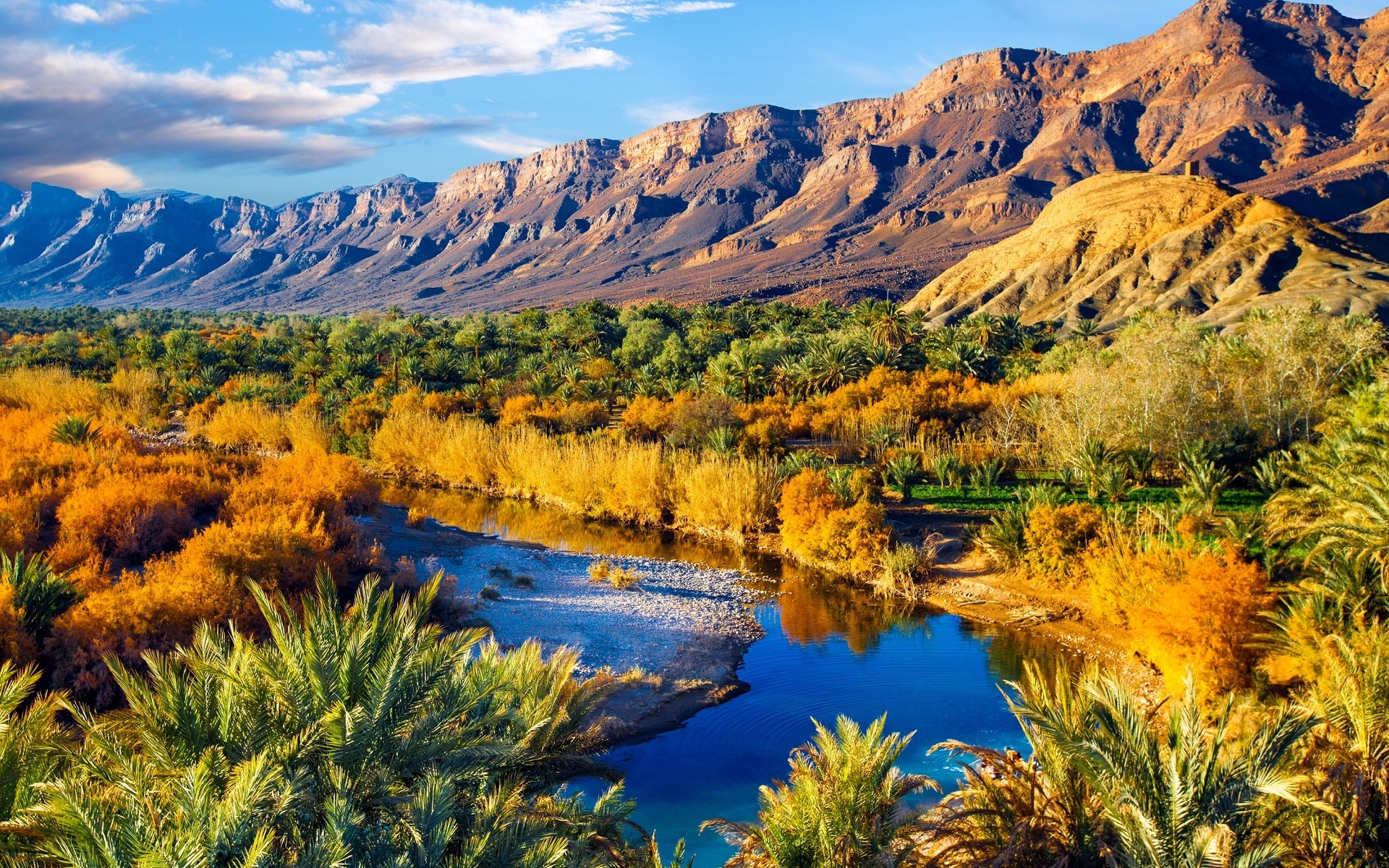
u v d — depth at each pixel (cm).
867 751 966
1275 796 858
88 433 3925
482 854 726
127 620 1706
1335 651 1359
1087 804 897
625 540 3709
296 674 773
